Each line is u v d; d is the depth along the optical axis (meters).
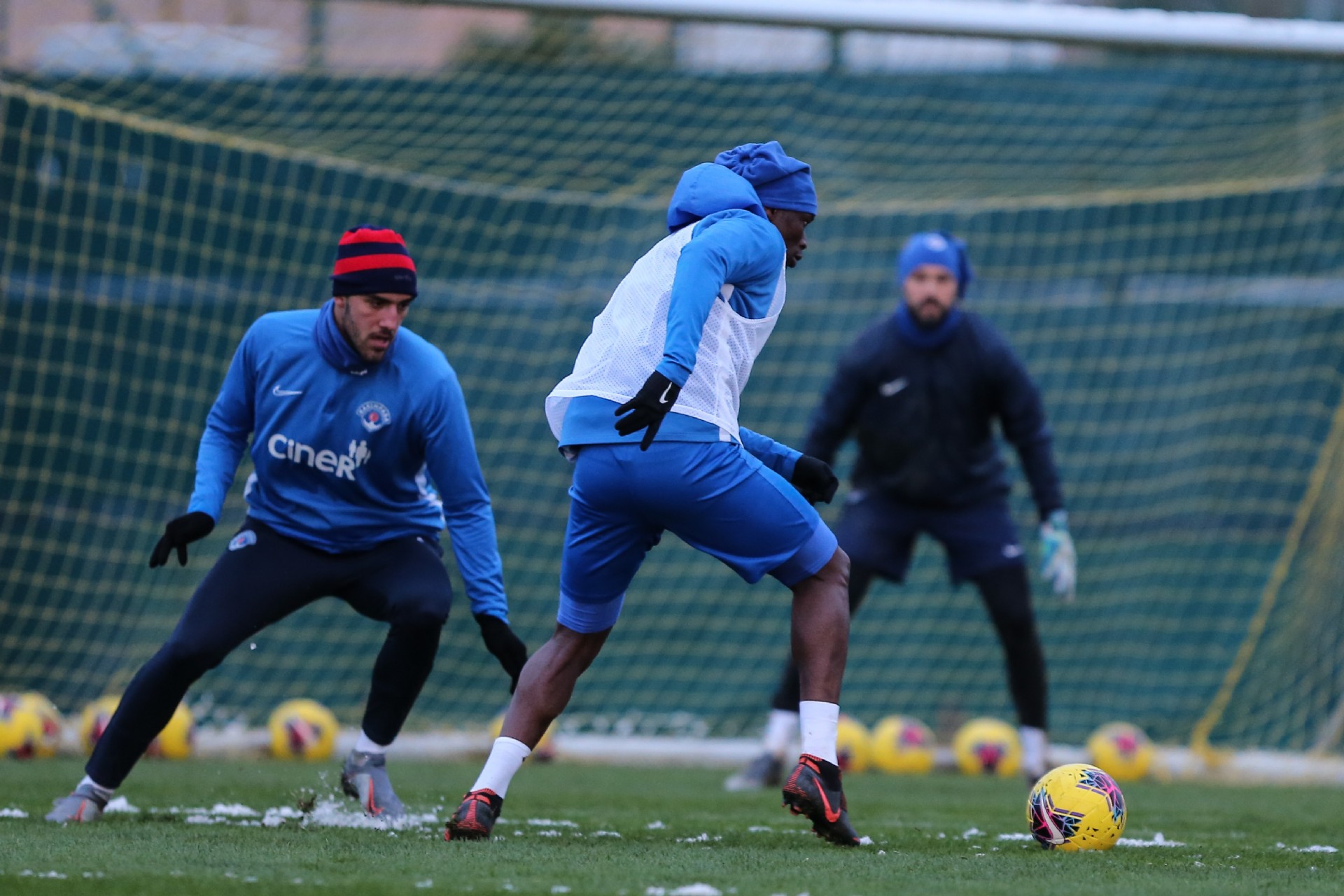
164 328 42.38
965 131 48.09
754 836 14.28
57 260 40.19
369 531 14.68
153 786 20.06
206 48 37.91
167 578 39.62
